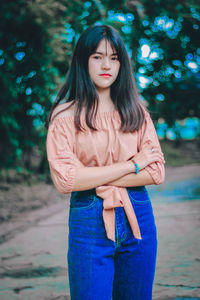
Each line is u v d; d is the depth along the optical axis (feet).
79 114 5.87
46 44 28.25
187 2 32.96
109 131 5.94
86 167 5.78
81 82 6.01
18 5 26.73
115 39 6.00
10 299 10.03
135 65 34.68
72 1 26.50
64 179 5.68
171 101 48.60
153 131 6.26
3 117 29.89
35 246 15.17
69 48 28.30
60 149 5.83
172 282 10.58
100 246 5.69
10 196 27.37
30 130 32.40
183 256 12.67
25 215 21.61
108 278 5.68
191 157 53.57
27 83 29.53
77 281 5.69
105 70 5.97
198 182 31.55
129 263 5.84
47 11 26.81
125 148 5.98
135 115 6.05
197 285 10.28
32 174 35.50
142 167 5.84
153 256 5.92
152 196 25.45
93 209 5.74
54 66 30.04
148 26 34.37
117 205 5.64
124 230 5.78
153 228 5.97
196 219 17.76
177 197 24.35
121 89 6.13
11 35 28.30
